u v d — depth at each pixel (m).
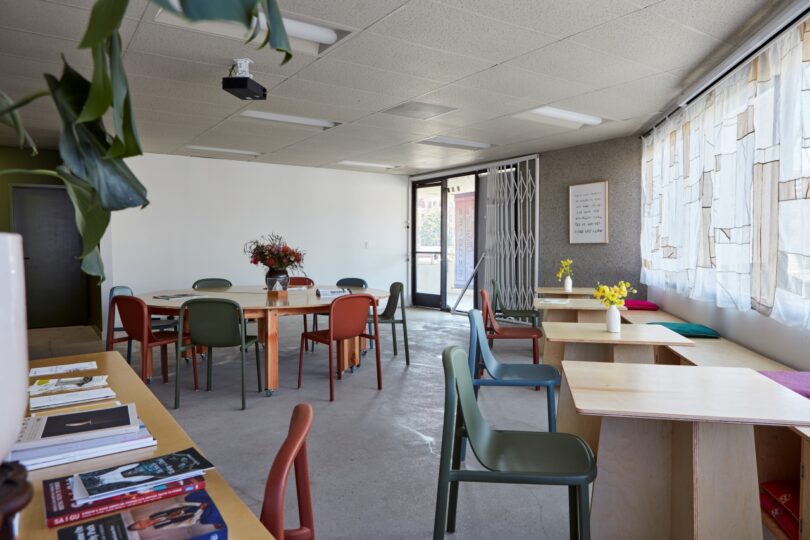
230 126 5.87
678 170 4.91
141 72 4.08
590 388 1.84
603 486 1.99
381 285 9.73
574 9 3.03
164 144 6.81
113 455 1.19
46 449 1.16
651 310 5.72
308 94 4.68
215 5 0.44
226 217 8.05
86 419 1.32
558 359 4.41
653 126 5.73
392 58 3.80
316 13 3.10
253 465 2.86
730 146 3.78
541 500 2.52
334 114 5.38
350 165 8.69
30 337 6.62
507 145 7.01
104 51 0.48
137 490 0.98
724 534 1.75
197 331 3.89
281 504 0.99
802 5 2.71
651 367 2.17
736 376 2.02
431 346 6.23
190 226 7.74
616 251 6.61
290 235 8.67
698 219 4.43
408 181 9.98
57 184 7.03
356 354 5.05
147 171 7.40
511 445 2.01
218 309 3.82
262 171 8.38
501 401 4.02
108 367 2.03
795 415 1.55
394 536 2.19
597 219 6.75
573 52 3.68
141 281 7.35
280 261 4.96
